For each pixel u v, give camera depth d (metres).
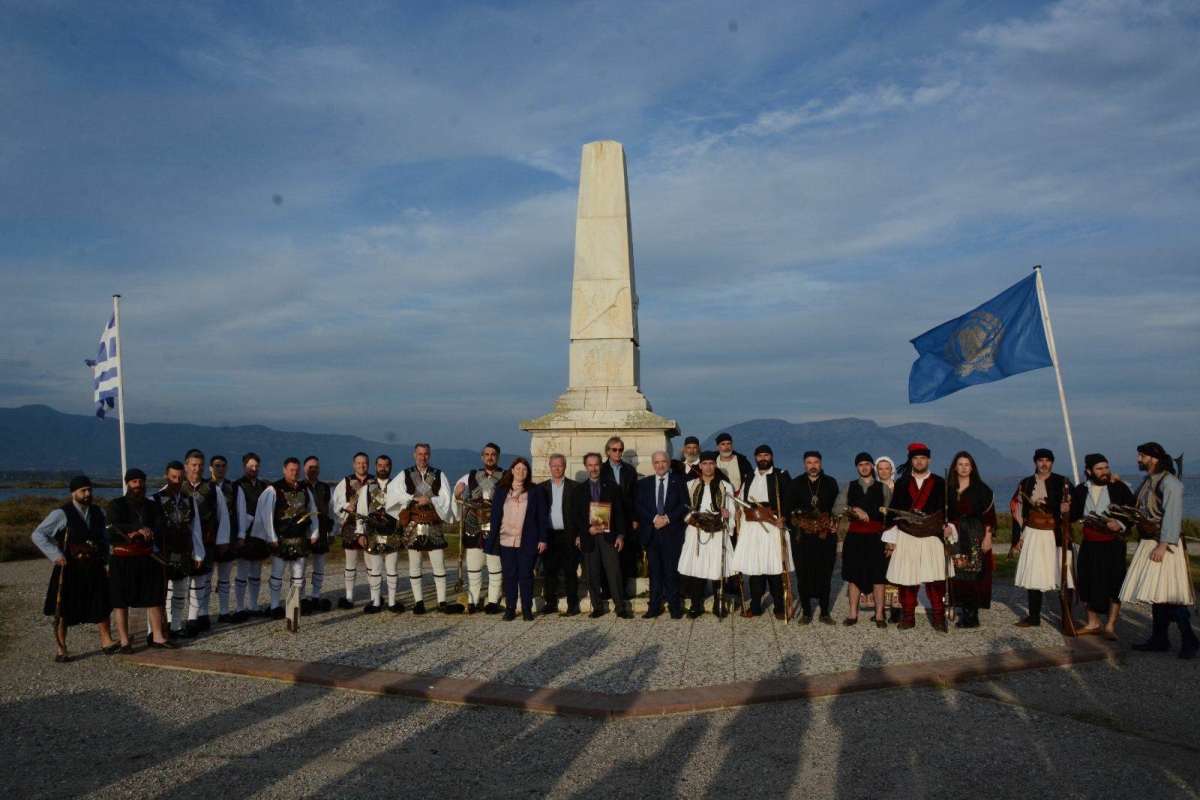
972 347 11.69
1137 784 4.58
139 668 7.50
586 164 11.38
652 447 10.48
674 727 5.64
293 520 9.24
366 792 4.64
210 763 5.11
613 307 11.05
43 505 26.61
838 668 6.85
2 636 9.25
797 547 8.93
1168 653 7.53
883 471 8.84
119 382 11.25
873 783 4.65
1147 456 7.65
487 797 4.56
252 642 8.24
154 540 8.15
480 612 9.84
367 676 6.80
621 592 9.36
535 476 10.69
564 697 6.16
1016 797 4.43
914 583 8.21
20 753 5.34
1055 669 6.96
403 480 9.87
